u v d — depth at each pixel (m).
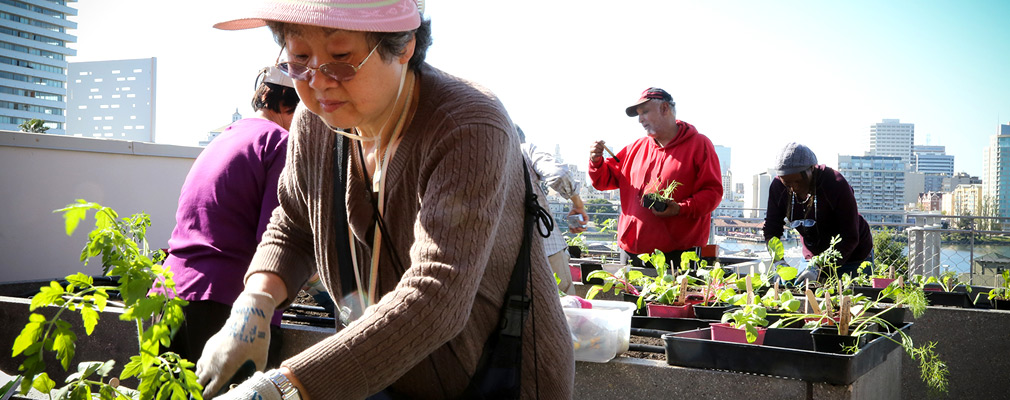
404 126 1.38
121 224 1.62
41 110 133.25
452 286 1.18
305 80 1.24
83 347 2.88
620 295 4.07
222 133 2.67
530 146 5.03
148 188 4.92
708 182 4.88
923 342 3.62
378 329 1.14
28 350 1.41
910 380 3.65
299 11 1.17
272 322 2.57
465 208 1.22
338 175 1.45
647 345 2.80
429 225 1.22
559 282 3.89
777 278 3.54
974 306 3.97
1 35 127.38
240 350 1.38
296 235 1.63
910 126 128.12
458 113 1.29
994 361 3.50
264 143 2.48
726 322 2.56
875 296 4.09
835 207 4.51
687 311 3.11
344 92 1.24
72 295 1.47
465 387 1.47
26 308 2.97
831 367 2.16
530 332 1.52
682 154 4.91
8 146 4.25
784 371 2.22
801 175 4.51
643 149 5.18
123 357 2.83
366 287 1.52
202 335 2.37
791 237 5.23
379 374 1.14
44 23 132.88
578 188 5.10
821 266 4.03
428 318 1.16
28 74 130.88
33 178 4.36
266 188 2.44
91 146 4.58
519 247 1.46
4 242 4.25
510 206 1.42
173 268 2.43
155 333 1.49
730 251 6.18
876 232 5.67
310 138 1.51
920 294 3.17
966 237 6.41
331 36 1.19
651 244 5.00
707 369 2.33
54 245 4.47
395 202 1.40
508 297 1.45
